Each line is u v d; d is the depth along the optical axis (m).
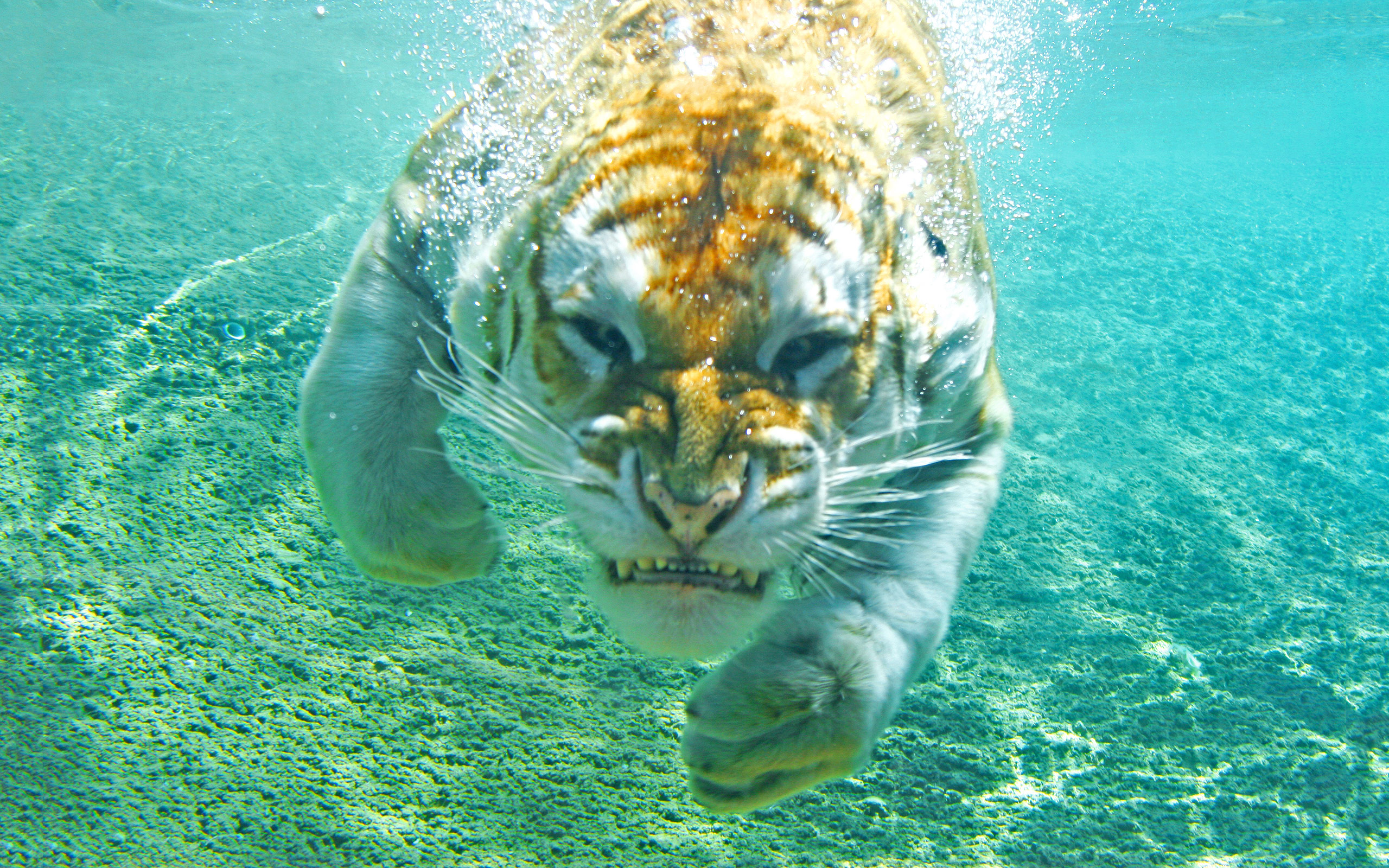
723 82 0.74
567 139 0.75
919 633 0.81
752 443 0.67
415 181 0.92
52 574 1.16
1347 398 2.39
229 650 1.13
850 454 0.75
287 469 1.42
